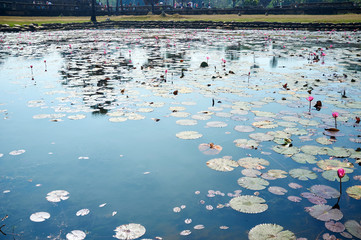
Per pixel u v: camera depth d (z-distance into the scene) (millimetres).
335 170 2770
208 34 23219
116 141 3447
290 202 2322
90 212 2215
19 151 3191
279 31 25719
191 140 3471
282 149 3203
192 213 2205
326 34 21922
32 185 2562
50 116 4254
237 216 2166
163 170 2811
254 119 4102
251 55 10867
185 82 6316
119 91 5566
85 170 2812
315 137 3496
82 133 3678
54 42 16750
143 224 2078
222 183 2604
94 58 10141
